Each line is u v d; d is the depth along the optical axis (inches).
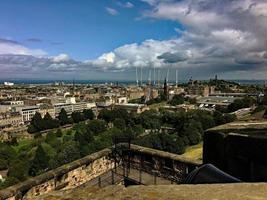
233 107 5885.8
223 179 193.8
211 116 4515.3
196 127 3836.1
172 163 466.9
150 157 494.6
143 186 158.4
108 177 478.3
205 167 207.9
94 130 4982.8
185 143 3437.5
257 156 252.2
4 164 3614.7
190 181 198.8
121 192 150.6
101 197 146.6
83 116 6806.1
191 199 140.6
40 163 3139.8
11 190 350.6
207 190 151.8
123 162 523.5
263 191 150.3
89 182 463.5
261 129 284.7
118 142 540.7
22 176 2957.7
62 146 3892.7
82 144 3629.4
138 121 5231.3
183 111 5497.1
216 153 285.0
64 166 438.3
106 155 507.5
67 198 150.1
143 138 3378.4
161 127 4992.6
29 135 5570.9
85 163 465.1
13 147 4488.2
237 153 263.7
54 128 6092.5
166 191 150.2
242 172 261.6
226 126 303.6
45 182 398.6
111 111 6171.3
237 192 148.5
